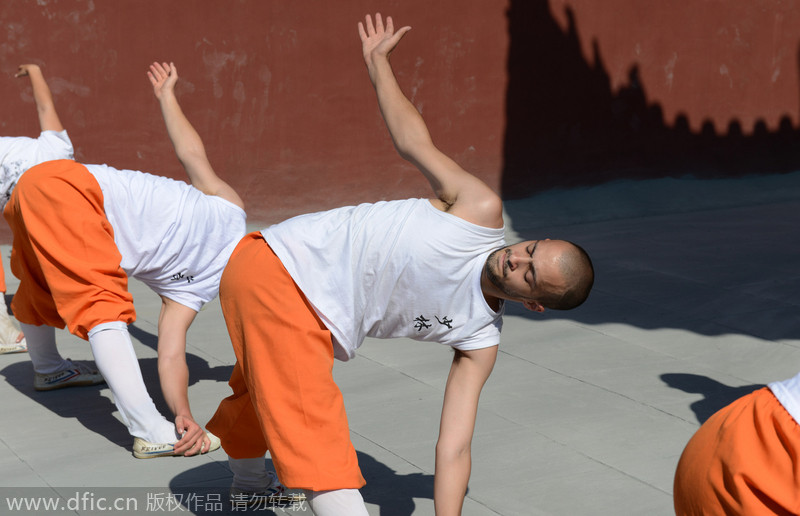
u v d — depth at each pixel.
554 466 4.23
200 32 8.70
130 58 8.47
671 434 4.60
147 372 5.46
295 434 3.07
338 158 9.49
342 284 3.11
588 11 10.65
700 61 11.49
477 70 10.05
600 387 5.24
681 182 11.54
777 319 6.51
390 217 3.09
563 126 10.70
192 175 4.87
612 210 10.50
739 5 11.64
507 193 10.45
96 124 8.44
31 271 4.75
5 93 8.05
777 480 2.47
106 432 4.66
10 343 5.79
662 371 5.51
